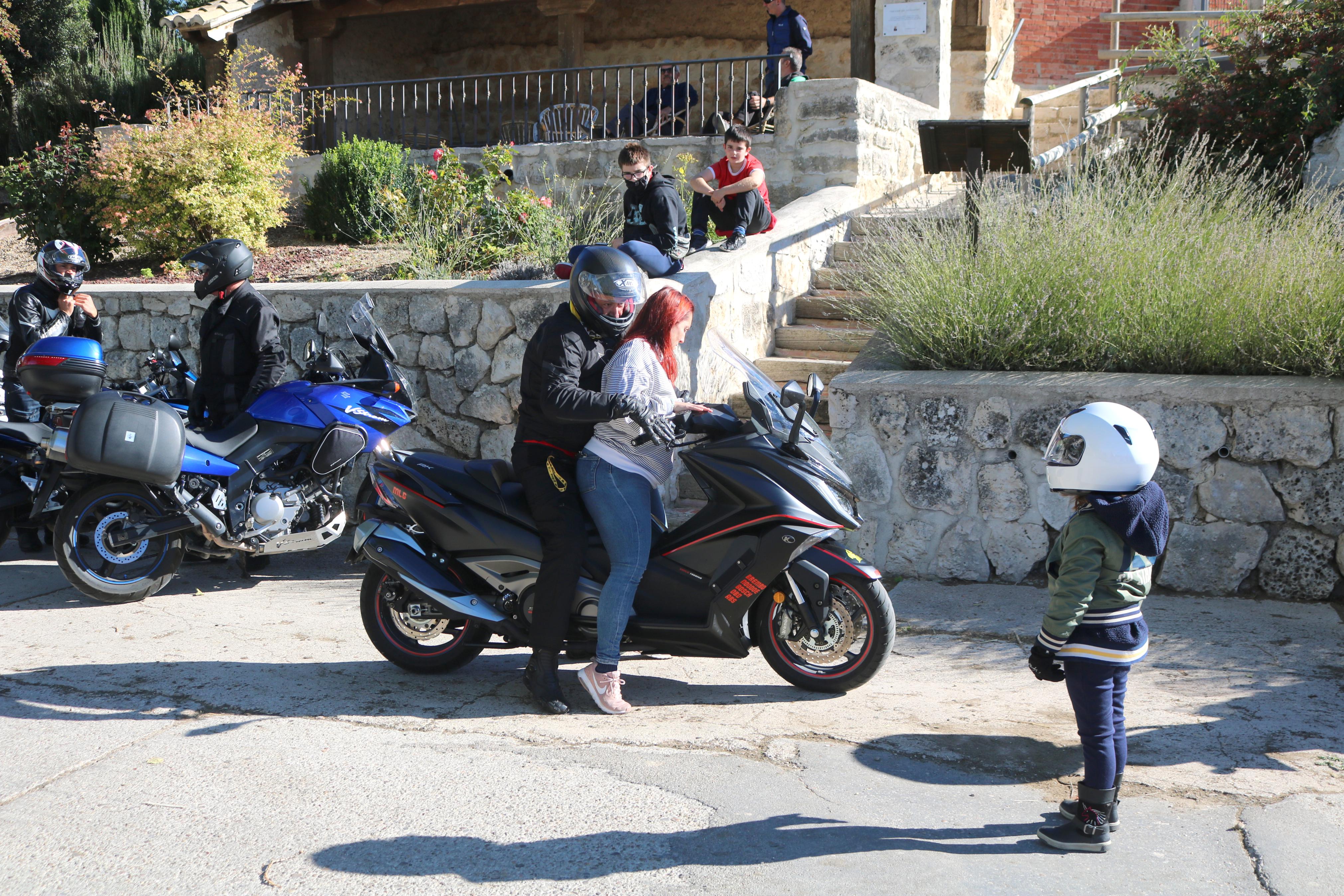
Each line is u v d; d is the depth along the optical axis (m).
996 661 4.73
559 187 11.83
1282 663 4.53
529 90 17.53
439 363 7.29
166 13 22.95
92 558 6.40
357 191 11.52
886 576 6.07
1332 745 3.73
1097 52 15.70
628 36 16.81
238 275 6.21
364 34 17.64
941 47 12.66
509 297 6.97
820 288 9.24
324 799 3.46
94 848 3.15
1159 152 7.92
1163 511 3.03
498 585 4.42
